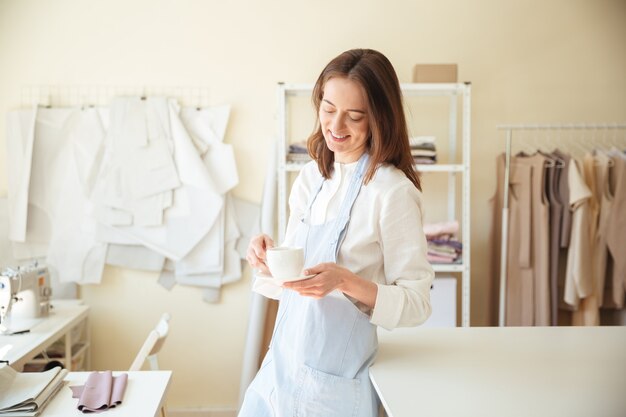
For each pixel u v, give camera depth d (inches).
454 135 117.0
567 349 56.4
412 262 47.9
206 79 117.1
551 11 119.2
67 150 113.5
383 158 49.1
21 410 56.1
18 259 113.0
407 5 117.7
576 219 104.9
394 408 40.7
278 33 117.3
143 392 63.2
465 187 105.3
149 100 113.2
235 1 116.7
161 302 118.0
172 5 116.3
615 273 105.5
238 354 119.0
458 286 120.6
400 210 47.9
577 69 119.9
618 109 120.3
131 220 111.8
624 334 62.6
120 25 116.0
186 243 113.6
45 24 115.1
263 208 111.9
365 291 45.3
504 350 56.1
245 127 117.9
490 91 119.0
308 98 117.3
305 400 47.7
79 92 115.5
